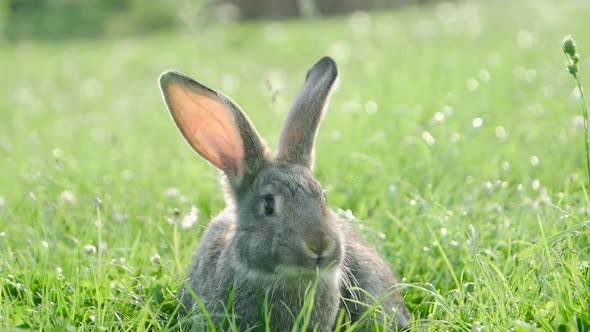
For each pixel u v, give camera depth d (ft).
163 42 20.49
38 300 6.06
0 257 6.25
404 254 6.43
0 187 7.79
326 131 8.09
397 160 7.36
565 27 14.46
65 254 6.48
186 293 6.11
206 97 6.09
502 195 6.75
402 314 6.10
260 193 5.95
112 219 6.84
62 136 10.21
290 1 28.12
